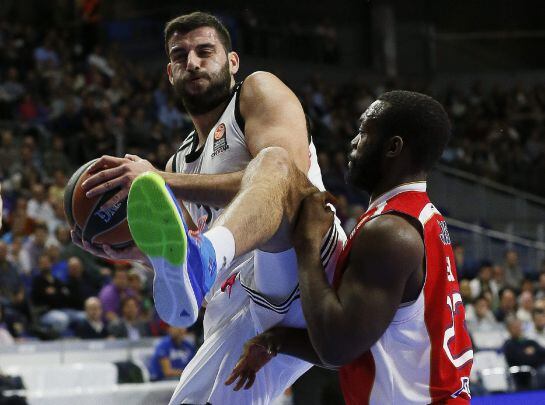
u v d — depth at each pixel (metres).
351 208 14.02
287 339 3.42
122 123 14.45
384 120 3.04
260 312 3.50
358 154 3.11
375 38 25.02
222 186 3.21
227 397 3.62
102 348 8.80
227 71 3.78
